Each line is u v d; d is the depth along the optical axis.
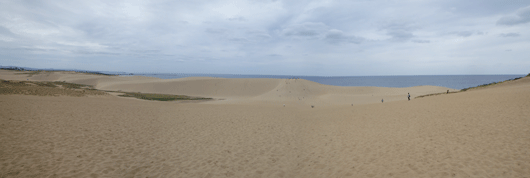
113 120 12.68
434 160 6.29
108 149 7.82
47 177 5.46
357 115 16.36
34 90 24.03
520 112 10.44
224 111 20.89
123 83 90.06
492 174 5.16
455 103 15.55
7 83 26.47
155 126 12.16
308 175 6.28
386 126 11.48
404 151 7.33
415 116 13.09
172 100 52.91
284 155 8.02
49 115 12.16
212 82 86.62
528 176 4.92
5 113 11.48
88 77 118.62
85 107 16.34
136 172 6.24
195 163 7.13
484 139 7.52
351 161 7.02
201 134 10.95
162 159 7.35
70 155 6.97
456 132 8.74
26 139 8.00
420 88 64.88
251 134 11.24
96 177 5.70
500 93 16.94
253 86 81.88
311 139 10.20
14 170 5.65
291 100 51.50
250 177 6.21
